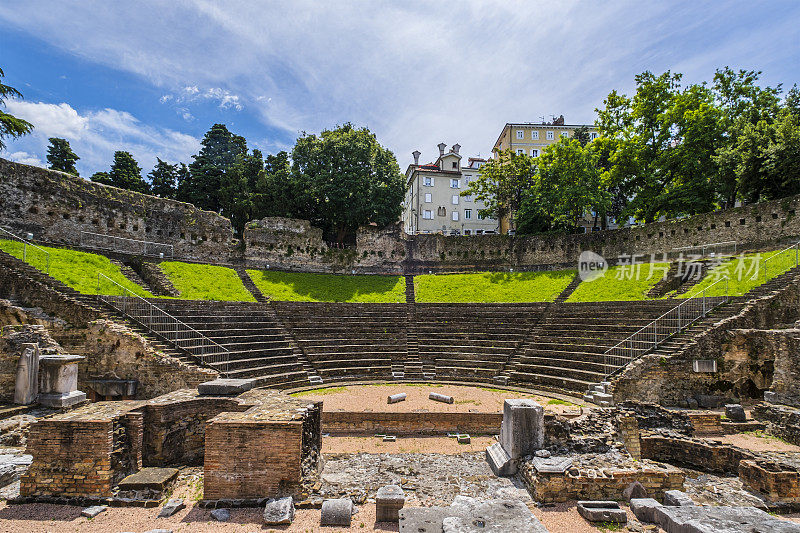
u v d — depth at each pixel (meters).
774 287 23.14
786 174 30.25
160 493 10.52
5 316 18.83
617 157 42.72
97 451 10.53
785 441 15.03
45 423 10.63
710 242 34.38
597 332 25.48
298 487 10.43
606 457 11.89
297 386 23.00
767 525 7.91
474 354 27.19
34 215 29.27
